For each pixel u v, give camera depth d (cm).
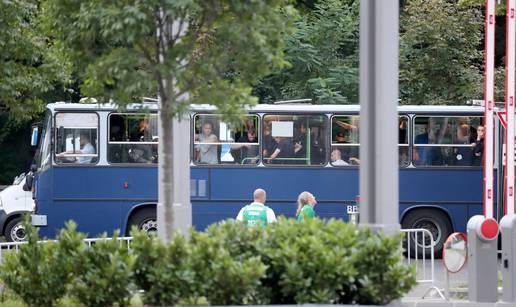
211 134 7169
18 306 3741
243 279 3250
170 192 3622
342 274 3291
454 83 9206
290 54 9094
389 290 3356
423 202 7275
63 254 3419
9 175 11338
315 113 7225
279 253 3356
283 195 7194
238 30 3553
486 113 5566
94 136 7125
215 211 7169
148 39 3622
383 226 3456
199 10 3572
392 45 3469
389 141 3466
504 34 10488
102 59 3584
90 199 7112
